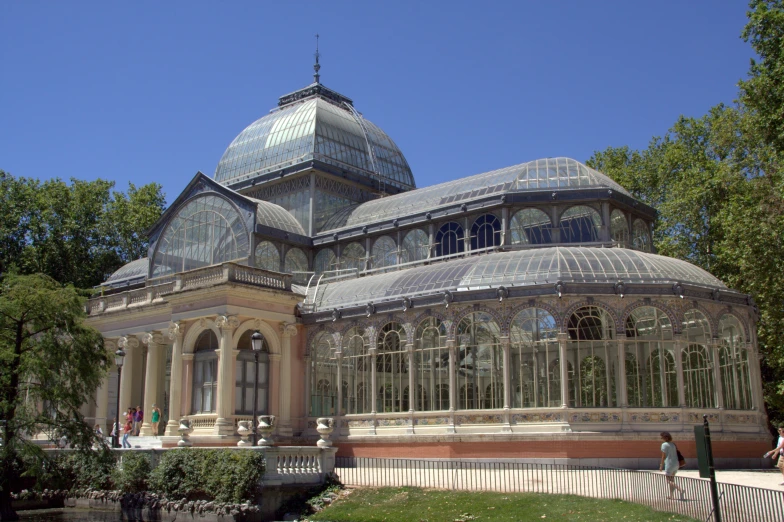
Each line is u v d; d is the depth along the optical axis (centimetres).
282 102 7712
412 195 6194
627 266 4406
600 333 4266
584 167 5466
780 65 4662
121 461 4094
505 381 4219
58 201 8262
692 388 4422
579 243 5153
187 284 5047
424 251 5638
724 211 5609
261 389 4972
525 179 5428
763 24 4844
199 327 4956
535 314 4303
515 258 4572
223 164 7356
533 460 4062
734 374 4497
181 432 3975
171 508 3659
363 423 4712
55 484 3919
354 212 6388
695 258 6600
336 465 4625
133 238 8881
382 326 4762
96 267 8338
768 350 5569
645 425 4109
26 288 3844
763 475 3656
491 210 5347
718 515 1994
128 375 5619
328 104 7244
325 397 4988
